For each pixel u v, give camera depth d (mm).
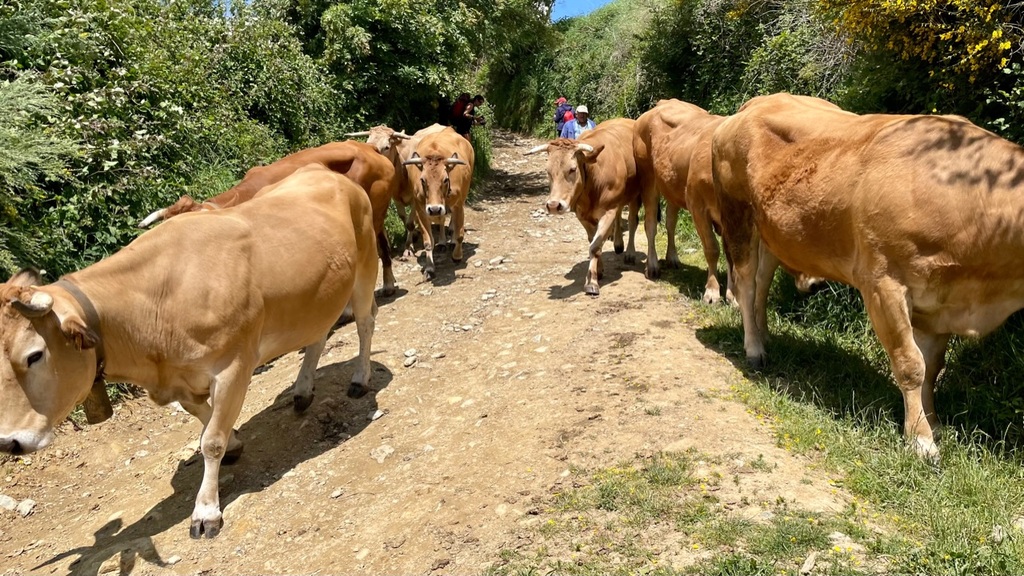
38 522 4961
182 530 4531
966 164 4117
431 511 4211
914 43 6062
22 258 6168
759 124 5316
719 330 6219
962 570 3148
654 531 3674
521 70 26625
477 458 4672
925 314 4344
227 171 9000
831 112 5117
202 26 11016
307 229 5062
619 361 5715
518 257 9680
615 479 4133
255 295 4594
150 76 8688
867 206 4352
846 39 7602
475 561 3699
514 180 16719
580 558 3555
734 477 4023
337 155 7883
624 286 7789
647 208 8164
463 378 6043
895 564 3264
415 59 14109
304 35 13672
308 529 4359
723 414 4762
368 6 13133
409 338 7137
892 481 4016
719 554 3424
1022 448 4262
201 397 4645
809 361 5645
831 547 3416
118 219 7078
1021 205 3961
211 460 4523
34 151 6234
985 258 4051
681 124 7516
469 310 7711
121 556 4316
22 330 3721
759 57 11445
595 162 7559
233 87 10625
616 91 19375
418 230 10859
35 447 3789
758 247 5734
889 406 4816
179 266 4363
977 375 5008
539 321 7012
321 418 5656
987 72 5676
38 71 7641
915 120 4402
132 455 5695
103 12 8617
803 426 4562
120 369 4266
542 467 4391
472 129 17797
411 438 5180
